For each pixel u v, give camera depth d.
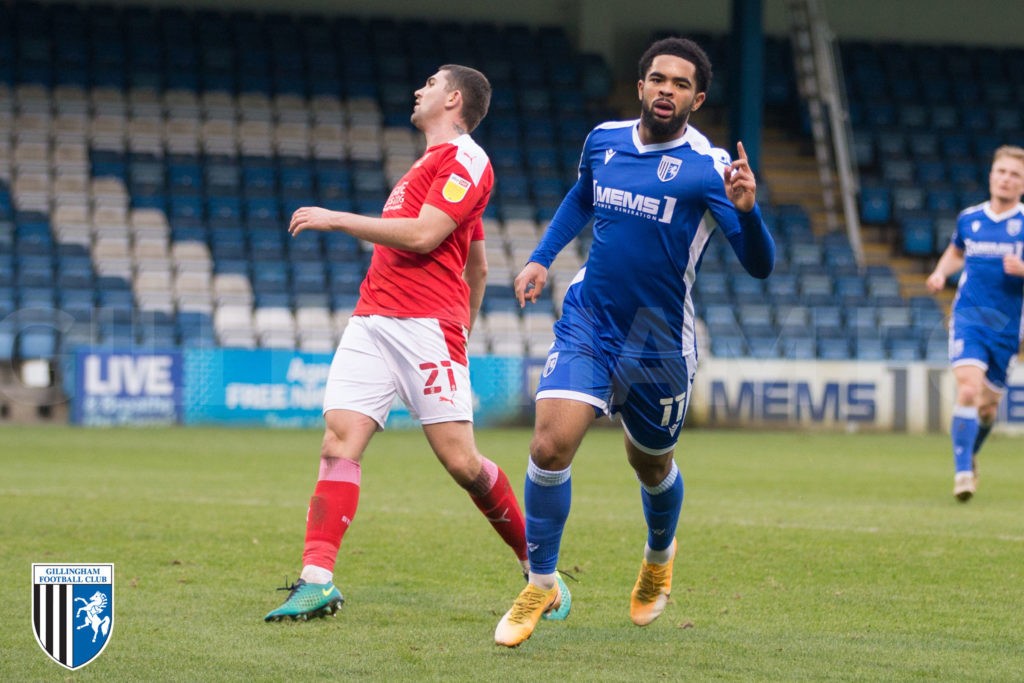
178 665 14.19
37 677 13.59
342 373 17.58
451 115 17.92
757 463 47.00
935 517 29.72
